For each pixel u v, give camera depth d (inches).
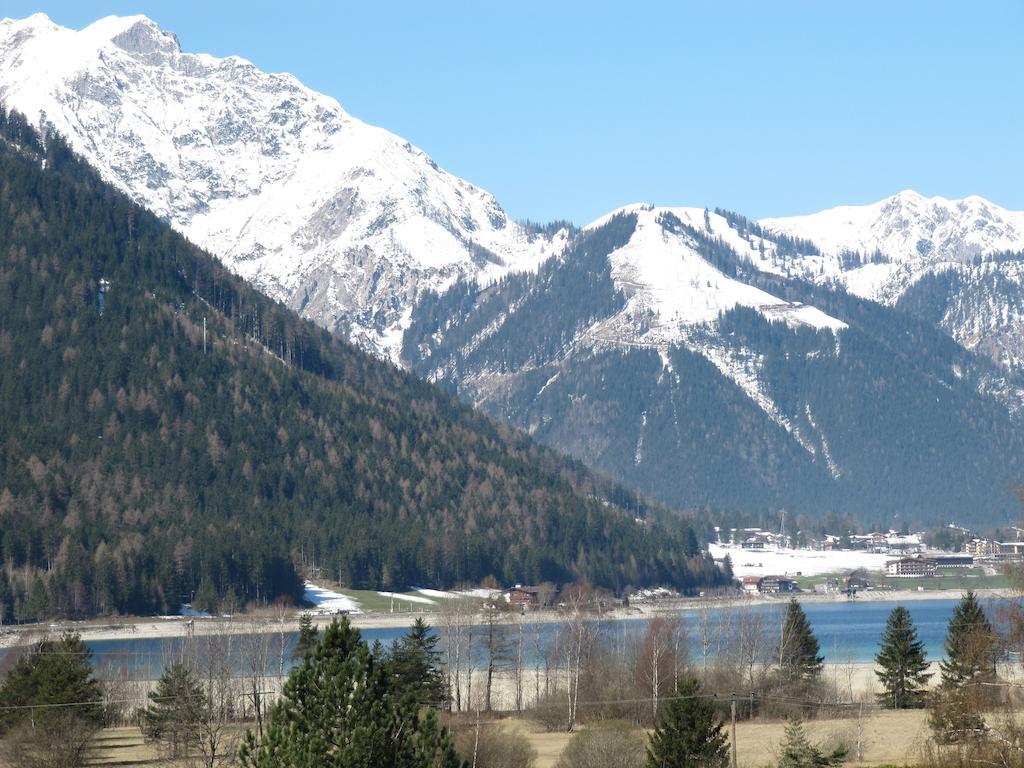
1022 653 5792.3
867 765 5073.8
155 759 5516.7
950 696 5393.7
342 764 2933.1
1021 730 4505.4
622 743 4817.9
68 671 5767.7
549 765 5196.9
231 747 5246.1
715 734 4475.9
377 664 3078.2
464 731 5044.3
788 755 4741.6
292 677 3056.1
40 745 5226.4
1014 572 5994.1
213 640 6619.1
